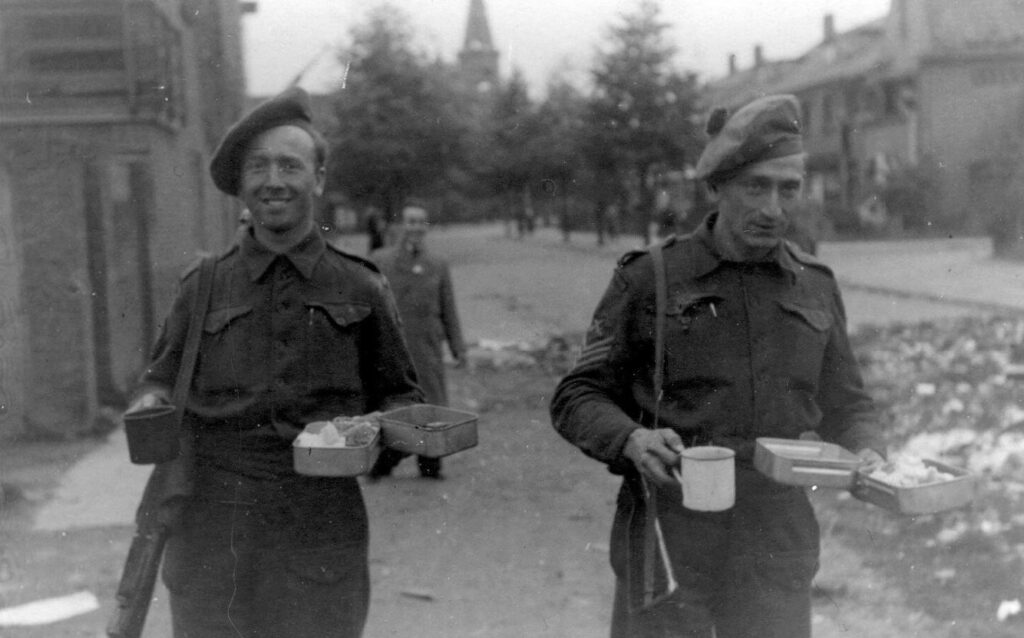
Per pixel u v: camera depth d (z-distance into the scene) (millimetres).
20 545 5066
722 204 2584
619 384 2703
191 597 2652
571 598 4559
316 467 2473
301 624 2639
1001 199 30797
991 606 4176
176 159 9664
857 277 20953
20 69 7863
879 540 5051
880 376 9406
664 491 2576
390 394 2873
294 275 2729
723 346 2586
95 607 4316
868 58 35156
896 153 33344
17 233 7672
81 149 7988
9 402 7523
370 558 5098
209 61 11445
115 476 6465
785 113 2498
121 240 8625
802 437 2566
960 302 16172
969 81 31766
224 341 2691
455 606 4441
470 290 22875
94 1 8078
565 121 37031
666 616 2562
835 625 4062
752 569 2564
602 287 22984
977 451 6547
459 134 31828
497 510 5922
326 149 2850
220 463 2668
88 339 7742
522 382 10820
